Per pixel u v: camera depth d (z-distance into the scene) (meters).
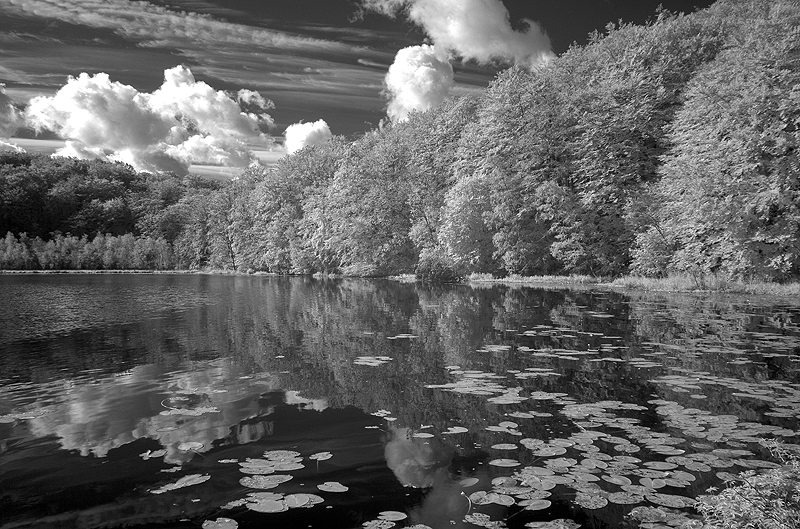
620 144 28.86
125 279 48.84
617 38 36.16
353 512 3.53
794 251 20.11
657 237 25.09
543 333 11.48
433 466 4.33
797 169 19.95
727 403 6.10
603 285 25.77
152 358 9.23
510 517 3.43
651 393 6.57
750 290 20.30
